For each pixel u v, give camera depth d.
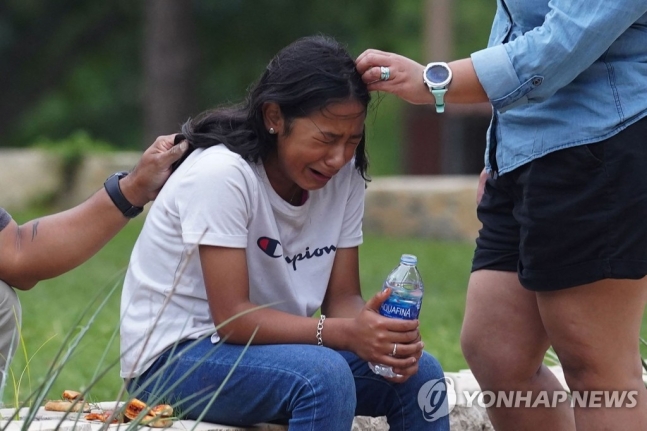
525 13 6.70
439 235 28.81
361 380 6.95
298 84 6.50
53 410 7.16
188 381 6.73
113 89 57.53
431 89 6.55
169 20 41.44
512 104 6.51
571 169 6.43
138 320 6.95
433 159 33.31
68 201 33.25
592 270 6.39
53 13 57.56
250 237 6.81
